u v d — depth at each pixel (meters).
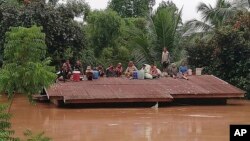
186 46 25.53
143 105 18.55
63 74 20.36
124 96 17.73
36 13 23.39
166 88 19.38
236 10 27.17
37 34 7.78
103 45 34.94
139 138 11.23
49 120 14.30
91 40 34.78
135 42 28.61
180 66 23.78
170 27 27.97
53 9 24.28
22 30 7.70
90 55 29.28
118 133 11.93
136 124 13.55
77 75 20.41
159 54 28.28
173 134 11.82
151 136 11.51
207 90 19.38
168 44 28.09
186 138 11.26
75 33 24.94
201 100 19.91
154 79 21.33
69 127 12.92
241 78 22.48
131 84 19.84
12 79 7.26
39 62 7.54
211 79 21.62
